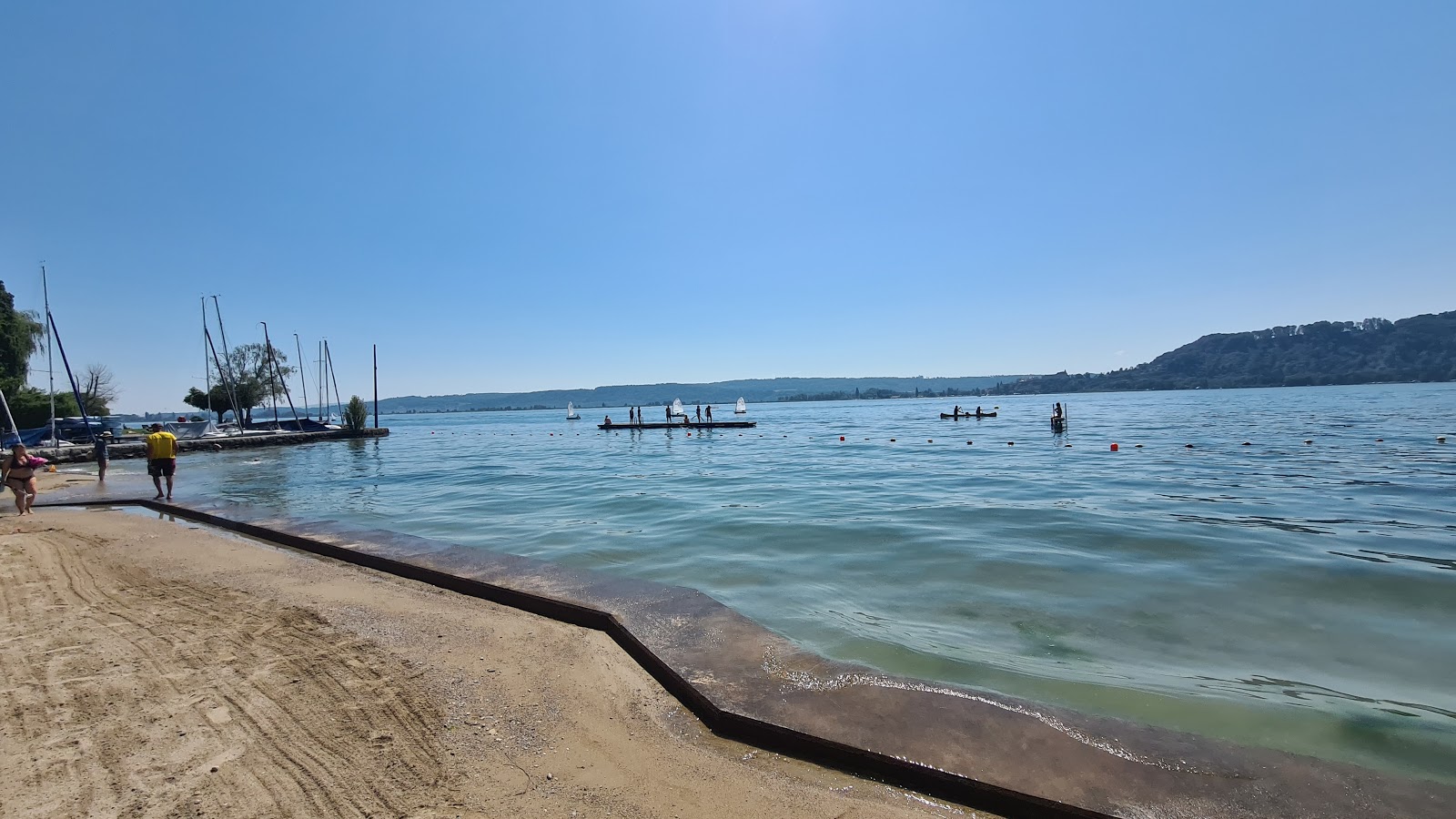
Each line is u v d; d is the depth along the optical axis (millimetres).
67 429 37125
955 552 9133
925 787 3350
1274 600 6875
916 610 6664
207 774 3217
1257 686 4828
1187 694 4680
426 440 52406
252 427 54469
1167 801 3152
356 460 31547
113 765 3275
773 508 13398
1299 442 28844
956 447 31172
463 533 11062
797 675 4535
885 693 4266
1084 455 25359
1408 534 10078
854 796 3287
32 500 12969
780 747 3736
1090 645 5656
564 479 20297
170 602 6363
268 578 7480
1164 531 10445
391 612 6129
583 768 3451
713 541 10086
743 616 5984
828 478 19000
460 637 5418
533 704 4199
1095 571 8047
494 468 25125
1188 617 6359
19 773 3191
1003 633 5953
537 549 9672
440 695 4242
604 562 8781
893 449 30875
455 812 2984
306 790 3104
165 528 10977
